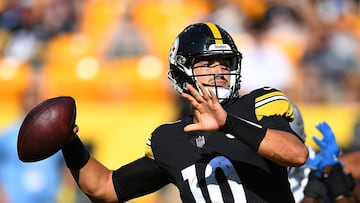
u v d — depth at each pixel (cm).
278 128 1142
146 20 3306
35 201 2578
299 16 3322
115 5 3312
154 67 3034
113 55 3117
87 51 3158
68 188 2592
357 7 3522
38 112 1219
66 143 1264
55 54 3191
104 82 3017
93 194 1301
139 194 1310
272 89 1198
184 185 1197
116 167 2770
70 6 3384
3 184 2578
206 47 1182
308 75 3019
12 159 2573
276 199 1156
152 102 2956
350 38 3219
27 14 3444
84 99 3011
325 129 1520
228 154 1172
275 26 3262
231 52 1184
